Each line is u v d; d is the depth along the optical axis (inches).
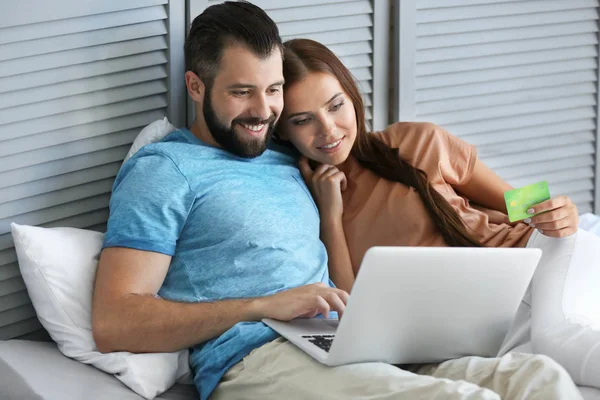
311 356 86.7
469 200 119.3
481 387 77.9
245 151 102.4
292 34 119.4
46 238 96.0
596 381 86.7
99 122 106.8
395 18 126.7
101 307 91.6
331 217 108.6
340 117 106.6
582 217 122.9
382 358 86.4
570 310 94.3
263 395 88.0
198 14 110.8
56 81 102.5
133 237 93.4
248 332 91.5
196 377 93.7
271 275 97.7
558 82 140.9
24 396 87.0
